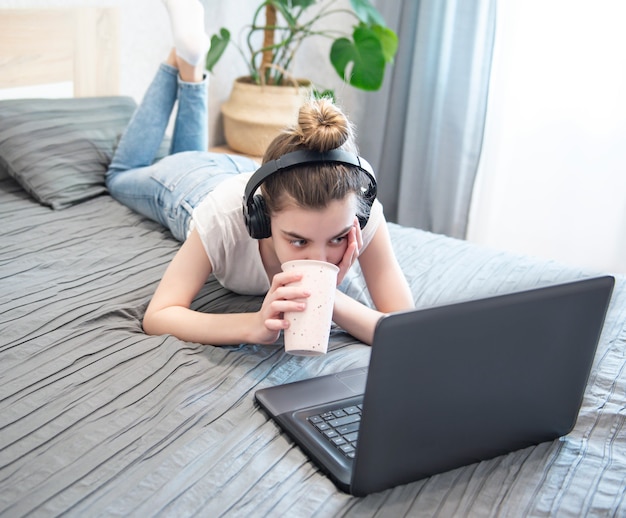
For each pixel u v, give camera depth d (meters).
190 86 2.14
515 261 1.83
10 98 2.12
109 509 0.89
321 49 3.32
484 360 0.92
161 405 1.11
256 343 1.29
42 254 1.65
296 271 1.07
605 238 2.90
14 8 2.08
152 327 1.33
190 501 0.91
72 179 2.00
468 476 0.98
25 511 0.88
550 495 0.96
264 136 2.80
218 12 2.91
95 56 2.38
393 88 3.10
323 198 1.09
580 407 1.09
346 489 0.94
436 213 3.11
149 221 1.93
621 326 1.47
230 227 1.33
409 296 1.43
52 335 1.29
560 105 2.84
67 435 1.03
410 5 2.97
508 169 3.00
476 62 2.88
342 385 1.17
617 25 2.67
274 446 1.03
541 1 2.76
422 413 0.91
